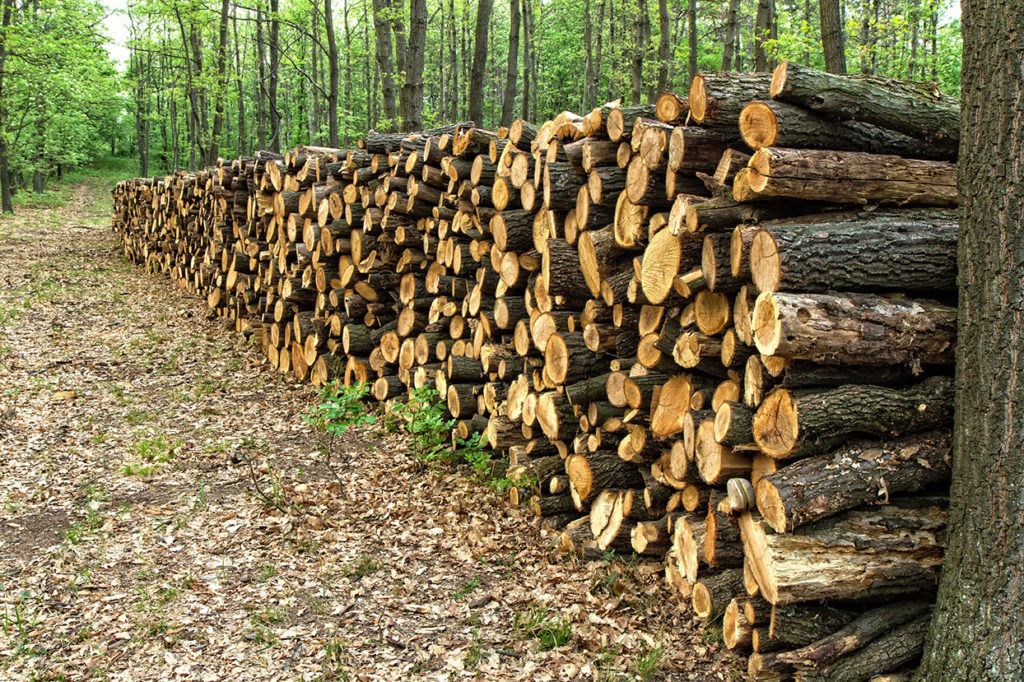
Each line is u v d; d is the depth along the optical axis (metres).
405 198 6.35
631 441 4.27
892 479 3.04
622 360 4.36
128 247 16.36
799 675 3.05
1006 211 2.64
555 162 4.57
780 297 2.88
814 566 3.00
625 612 3.87
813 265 2.95
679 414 3.90
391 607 3.85
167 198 13.02
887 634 3.04
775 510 2.99
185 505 4.91
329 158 7.57
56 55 22.08
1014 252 2.62
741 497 3.25
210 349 8.83
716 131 3.50
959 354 2.82
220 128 21.58
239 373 8.02
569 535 4.55
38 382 7.19
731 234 3.32
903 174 3.28
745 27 23.27
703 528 3.76
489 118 37.34
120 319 10.12
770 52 12.20
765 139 3.20
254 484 5.10
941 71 14.54
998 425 2.64
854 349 2.90
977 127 2.73
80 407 6.68
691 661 3.48
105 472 5.38
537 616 3.74
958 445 2.79
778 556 3.01
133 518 4.68
